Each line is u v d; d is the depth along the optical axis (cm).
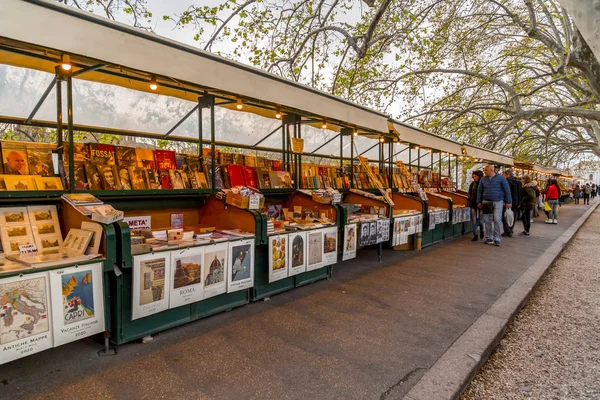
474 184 782
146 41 236
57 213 284
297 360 247
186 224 394
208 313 320
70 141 285
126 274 258
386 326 309
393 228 577
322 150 712
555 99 1803
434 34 1067
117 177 323
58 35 194
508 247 700
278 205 492
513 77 1331
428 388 212
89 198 277
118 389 208
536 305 401
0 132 454
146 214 357
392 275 479
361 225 497
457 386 216
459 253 633
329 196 465
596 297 429
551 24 990
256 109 482
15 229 254
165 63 244
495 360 275
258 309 346
